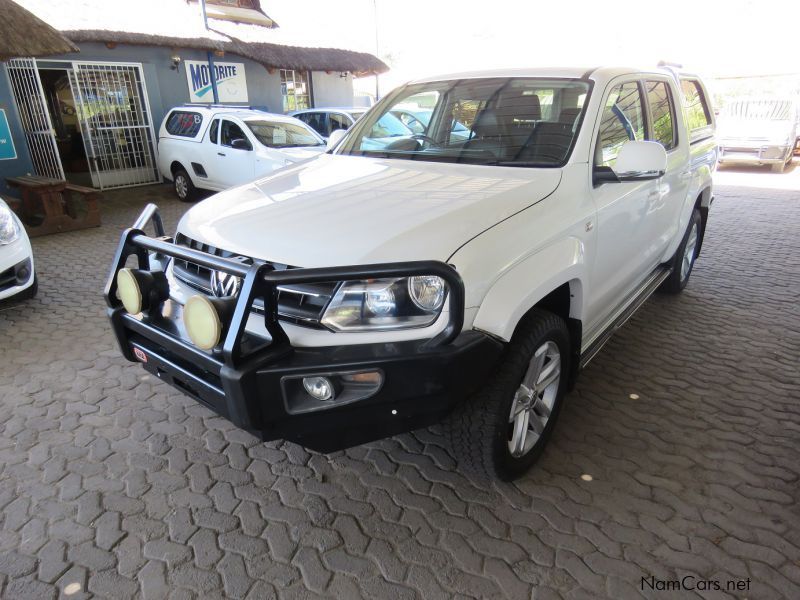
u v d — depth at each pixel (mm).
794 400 3412
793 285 5496
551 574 2184
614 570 2197
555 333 2570
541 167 2838
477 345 2076
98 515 2490
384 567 2221
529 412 2637
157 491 2646
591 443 2998
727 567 2209
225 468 2814
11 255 4609
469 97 3365
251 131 9211
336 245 2135
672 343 4191
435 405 2092
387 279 2064
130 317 2467
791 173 13695
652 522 2445
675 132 4207
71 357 3973
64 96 12531
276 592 2107
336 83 16844
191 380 2225
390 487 2682
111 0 11742
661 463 2838
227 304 2035
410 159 3232
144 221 2686
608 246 3043
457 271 2061
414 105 3578
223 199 2877
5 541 2340
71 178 12305
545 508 2531
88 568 2211
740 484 2684
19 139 9102
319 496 2621
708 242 7133
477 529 2412
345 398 2047
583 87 3111
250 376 1972
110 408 3334
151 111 11797
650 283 4227
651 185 3529
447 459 2883
